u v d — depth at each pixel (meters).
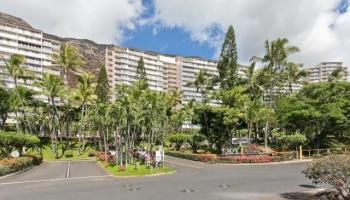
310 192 17.61
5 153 40.97
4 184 23.59
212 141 52.00
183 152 51.94
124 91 38.72
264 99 63.62
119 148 39.06
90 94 64.81
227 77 59.16
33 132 70.81
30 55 126.81
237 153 43.88
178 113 67.81
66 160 53.25
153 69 151.25
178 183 22.31
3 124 60.06
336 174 13.39
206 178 25.14
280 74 60.56
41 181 25.20
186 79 157.50
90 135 74.69
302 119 48.16
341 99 47.59
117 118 37.78
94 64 169.38
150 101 39.16
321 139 50.03
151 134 42.91
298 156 42.69
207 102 56.47
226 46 59.38
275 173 27.98
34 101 67.50
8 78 81.81
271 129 60.12
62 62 64.50
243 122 50.69
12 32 123.56
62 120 71.56
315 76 118.56
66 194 18.34
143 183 22.69
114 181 24.31
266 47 58.47
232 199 16.30
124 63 146.62
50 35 169.12
